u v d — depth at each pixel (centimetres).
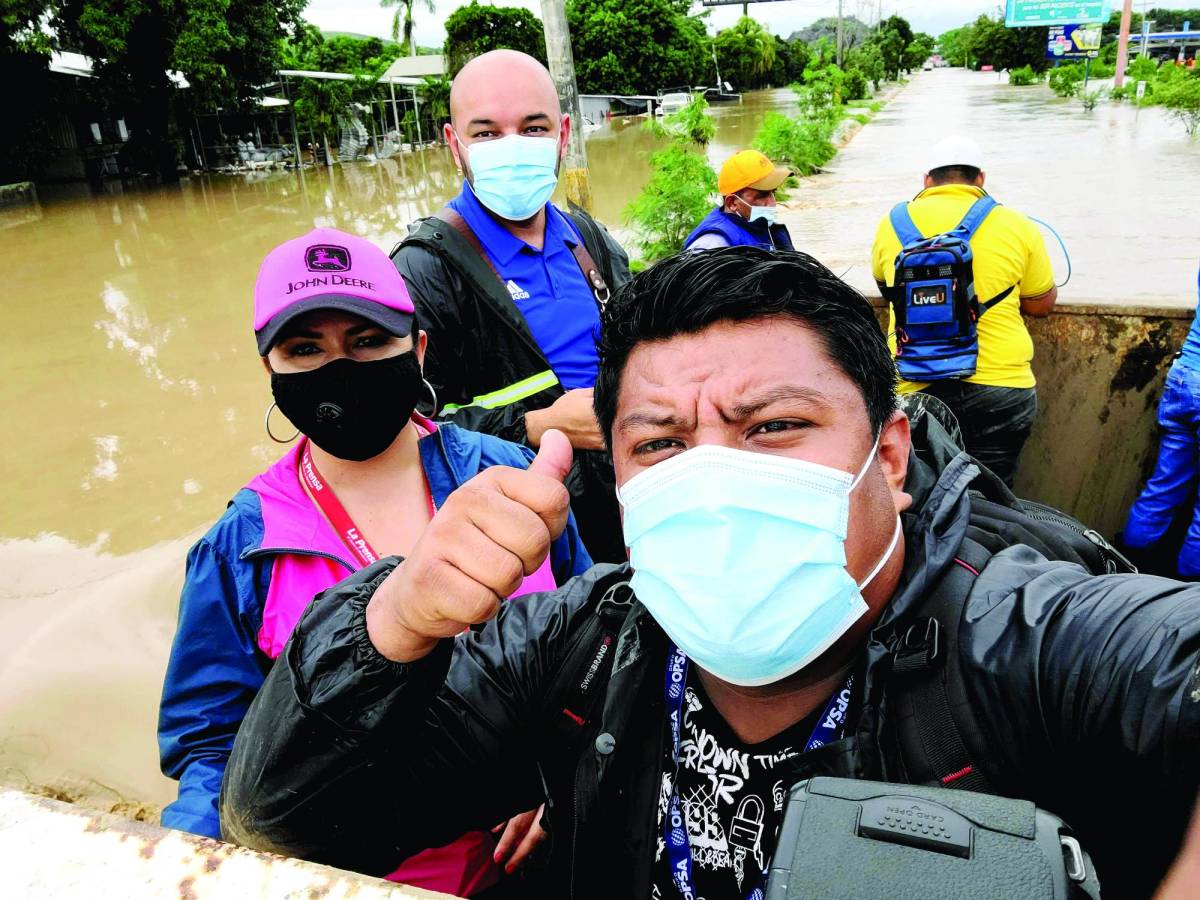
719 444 95
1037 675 86
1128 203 1220
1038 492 351
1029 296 314
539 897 150
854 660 104
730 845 104
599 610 118
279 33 3052
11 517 548
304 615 97
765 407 94
